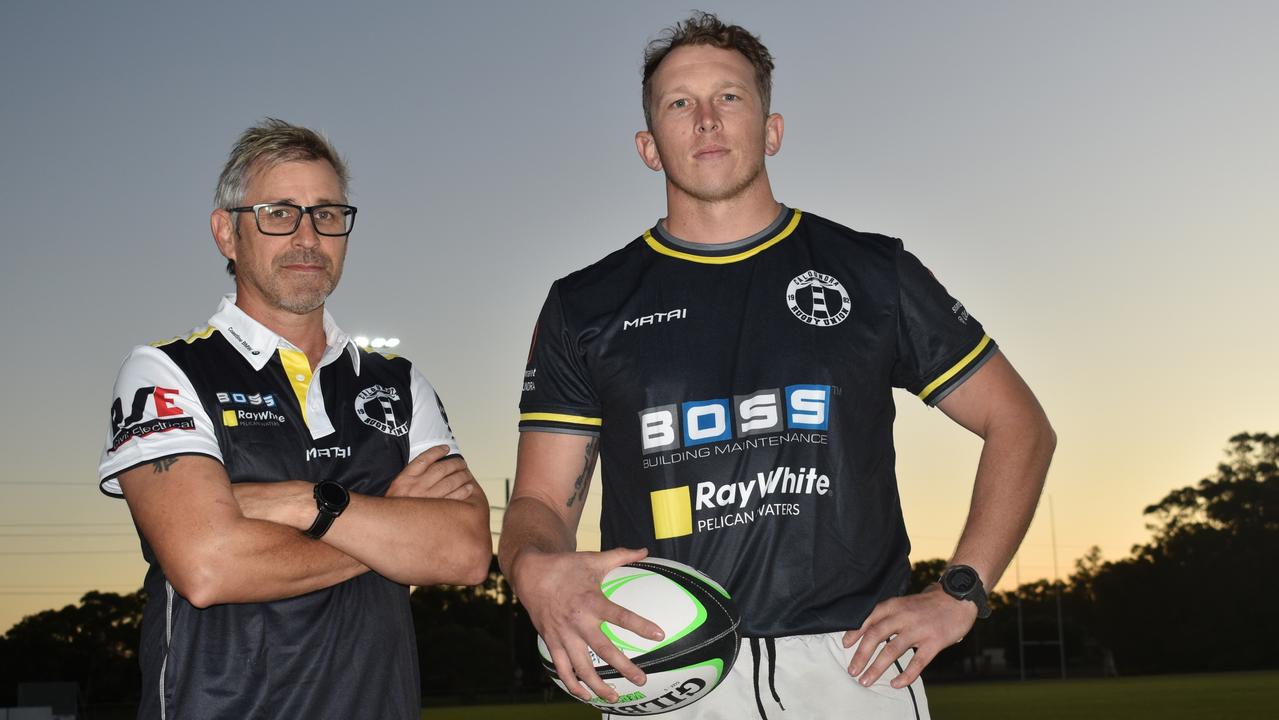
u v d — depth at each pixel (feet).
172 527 9.29
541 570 8.39
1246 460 233.96
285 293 10.21
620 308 9.57
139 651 9.87
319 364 10.61
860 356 9.21
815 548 8.87
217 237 10.85
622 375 9.38
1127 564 234.17
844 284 9.39
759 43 9.93
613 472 9.50
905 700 8.84
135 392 9.86
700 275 9.54
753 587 8.83
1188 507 236.43
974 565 8.66
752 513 8.90
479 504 10.68
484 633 180.24
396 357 11.46
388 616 10.22
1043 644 227.81
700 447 9.07
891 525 9.30
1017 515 8.95
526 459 9.87
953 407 9.60
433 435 11.07
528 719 98.02
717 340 9.29
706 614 8.33
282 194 10.27
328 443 10.31
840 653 8.79
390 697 10.05
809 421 9.02
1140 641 230.89
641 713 8.67
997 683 195.31
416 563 9.91
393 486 10.46
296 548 9.50
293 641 9.58
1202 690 128.16
